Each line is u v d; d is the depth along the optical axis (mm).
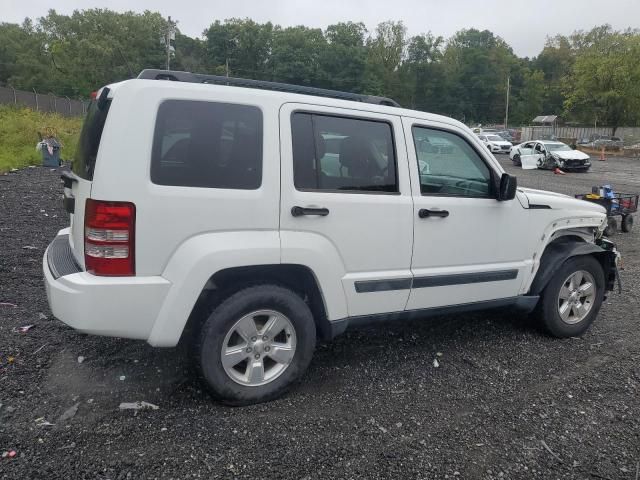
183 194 3029
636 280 6848
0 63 81438
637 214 12883
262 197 3229
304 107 3434
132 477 2666
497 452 3025
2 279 5551
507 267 4324
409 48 95688
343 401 3502
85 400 3342
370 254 3652
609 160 36281
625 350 4531
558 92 96125
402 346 4457
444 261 4008
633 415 3473
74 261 3365
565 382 3902
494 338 4699
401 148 3791
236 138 3203
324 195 3443
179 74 3271
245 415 3271
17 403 3256
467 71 97188
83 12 89625
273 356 3434
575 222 4773
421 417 3354
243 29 92688
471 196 4141
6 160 15953
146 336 3080
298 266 3400
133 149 2932
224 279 3336
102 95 3178
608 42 53594
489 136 42500
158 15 89125
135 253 2969
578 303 4793
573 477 2840
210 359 3205
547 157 26609
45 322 4504
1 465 2695
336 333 3648
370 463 2869
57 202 10211
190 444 2949
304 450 2949
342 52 86062
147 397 3414
